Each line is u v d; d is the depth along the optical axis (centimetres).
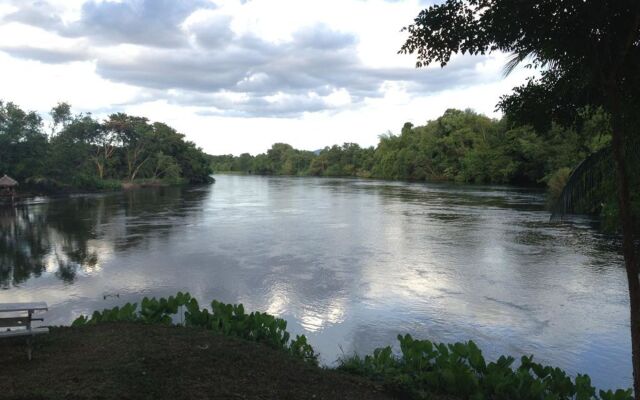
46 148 5803
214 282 1495
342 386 546
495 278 1527
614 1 423
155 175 8675
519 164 6906
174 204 4453
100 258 1891
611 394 541
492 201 4303
